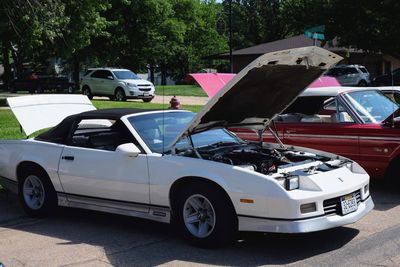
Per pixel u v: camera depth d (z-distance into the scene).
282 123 8.60
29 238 6.04
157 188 5.66
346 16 26.56
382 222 6.28
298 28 31.23
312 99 8.59
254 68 5.25
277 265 4.90
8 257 5.38
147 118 6.41
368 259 5.00
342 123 8.07
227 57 46.16
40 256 5.38
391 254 5.12
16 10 20.09
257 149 6.55
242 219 5.17
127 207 6.05
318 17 27.39
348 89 8.52
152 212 5.83
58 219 6.86
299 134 8.40
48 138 6.92
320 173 5.49
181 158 5.57
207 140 6.55
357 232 5.88
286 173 5.36
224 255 5.22
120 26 42.56
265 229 5.04
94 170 6.18
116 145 6.18
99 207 6.30
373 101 8.50
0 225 6.64
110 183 6.05
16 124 15.62
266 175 5.22
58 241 5.89
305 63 5.66
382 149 7.59
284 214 4.94
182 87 40.88
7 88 43.62
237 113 6.26
